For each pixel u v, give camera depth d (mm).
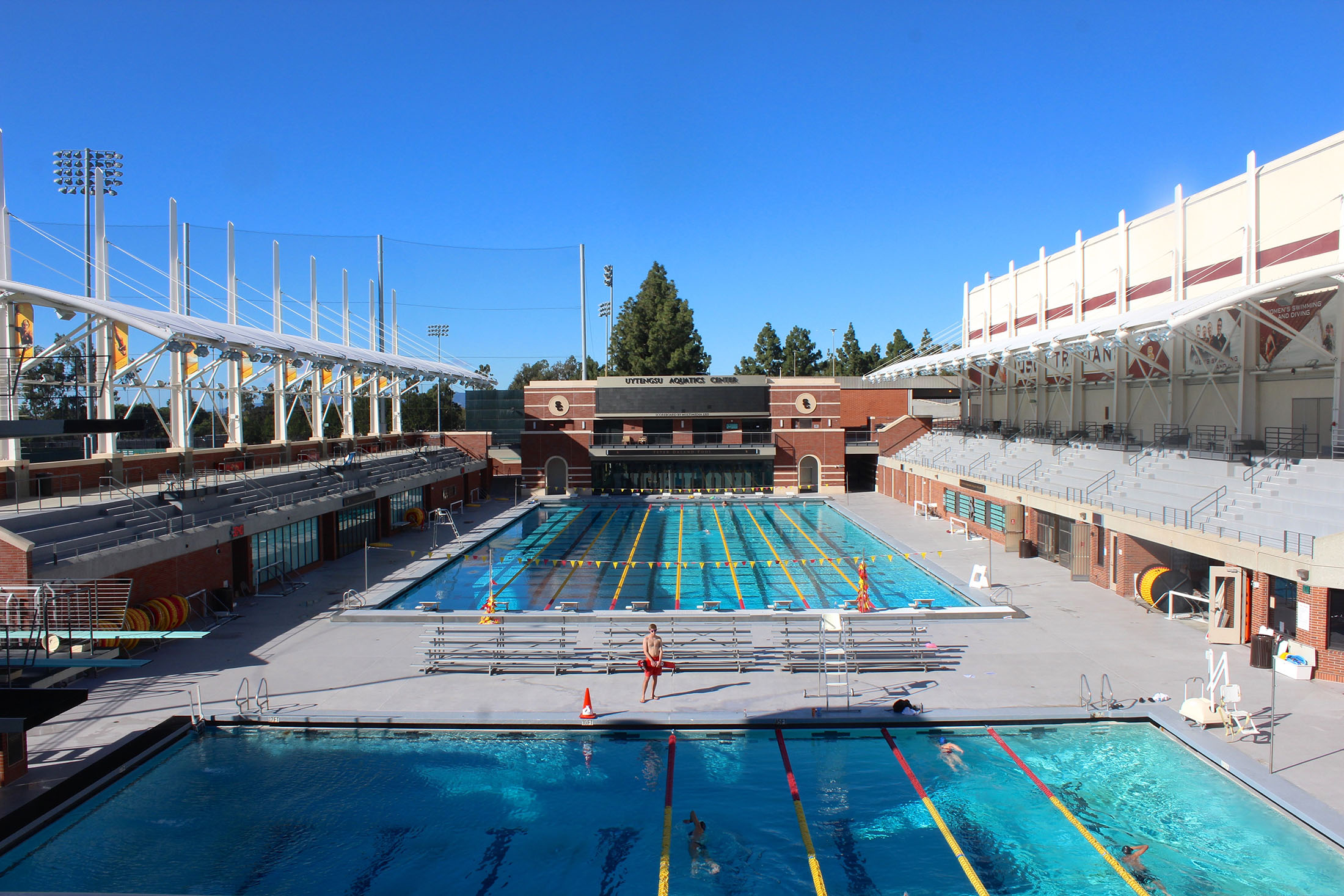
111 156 47906
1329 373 23641
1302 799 12328
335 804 13164
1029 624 22750
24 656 15852
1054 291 40688
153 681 18531
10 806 12789
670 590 29000
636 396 58500
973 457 44156
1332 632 17453
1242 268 26578
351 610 25219
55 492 25969
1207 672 18375
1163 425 32406
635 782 13859
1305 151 23812
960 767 14227
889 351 101500
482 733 15969
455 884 10984
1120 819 12367
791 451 59094
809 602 26734
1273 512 20812
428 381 56906
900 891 10688
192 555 24422
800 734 15766
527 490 58875
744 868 11273
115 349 30094
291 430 75500
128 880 11070
